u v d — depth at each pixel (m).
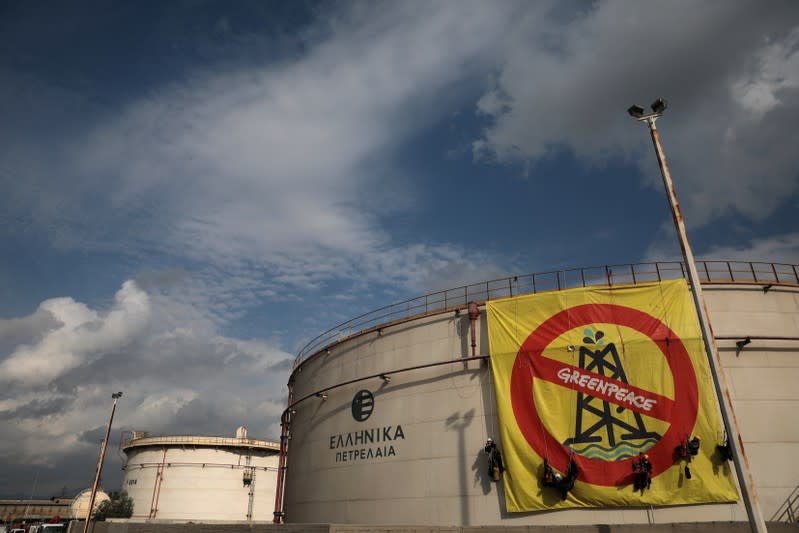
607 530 20.88
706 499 22.89
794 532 20.62
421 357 30.02
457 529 21.94
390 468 28.80
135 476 69.75
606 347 25.98
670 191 19.67
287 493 36.69
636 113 21.39
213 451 69.69
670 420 24.16
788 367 25.44
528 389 26.33
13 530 69.06
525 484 24.84
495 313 28.34
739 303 26.73
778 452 23.69
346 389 32.88
